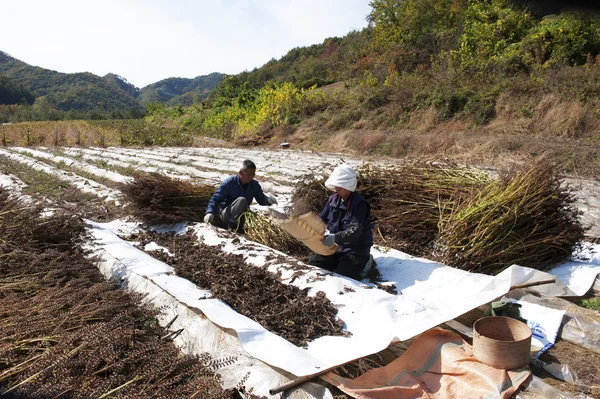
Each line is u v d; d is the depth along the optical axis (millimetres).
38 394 2551
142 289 4367
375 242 5840
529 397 2963
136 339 3484
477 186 5609
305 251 5691
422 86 21344
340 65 42000
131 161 14500
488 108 17875
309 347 3518
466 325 4051
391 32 31734
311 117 25219
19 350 3166
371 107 22516
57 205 5977
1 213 4930
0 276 4152
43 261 4469
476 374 3102
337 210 4723
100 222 7422
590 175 10648
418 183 5965
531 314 4000
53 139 22984
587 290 4625
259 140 24000
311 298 4148
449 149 14703
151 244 5930
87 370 2863
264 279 4594
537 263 5066
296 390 2910
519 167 5641
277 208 7027
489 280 4234
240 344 3381
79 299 3818
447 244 5016
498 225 4875
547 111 15859
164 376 2920
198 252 5477
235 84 43562
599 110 14828
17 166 13039
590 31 20234
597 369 3357
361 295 4074
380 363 3467
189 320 3781
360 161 14227
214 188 7102
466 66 21344
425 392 3020
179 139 23891
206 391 2789
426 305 3887
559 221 5238
